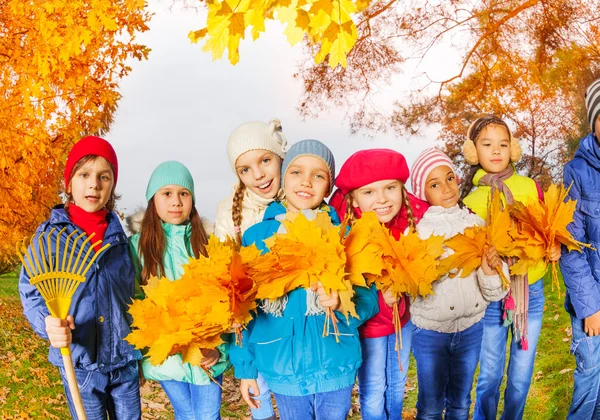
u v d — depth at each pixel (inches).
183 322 109.6
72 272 115.6
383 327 134.7
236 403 230.2
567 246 132.8
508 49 403.5
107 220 132.6
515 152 158.9
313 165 125.1
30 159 262.7
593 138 143.2
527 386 152.7
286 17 89.2
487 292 131.3
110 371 124.8
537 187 159.8
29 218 273.1
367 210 134.3
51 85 266.2
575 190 143.4
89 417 123.4
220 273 108.7
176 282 112.7
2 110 258.4
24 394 239.9
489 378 150.6
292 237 106.7
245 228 144.7
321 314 113.0
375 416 137.1
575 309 140.9
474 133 159.9
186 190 137.2
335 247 104.3
